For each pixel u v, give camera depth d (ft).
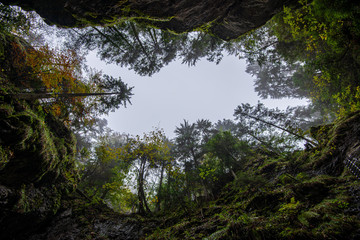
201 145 71.51
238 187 42.83
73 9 17.49
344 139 29.35
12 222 24.50
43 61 34.06
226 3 26.12
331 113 56.70
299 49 44.37
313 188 21.56
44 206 29.89
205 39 47.98
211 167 58.54
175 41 47.85
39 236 28.60
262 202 24.62
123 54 48.62
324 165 30.81
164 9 20.84
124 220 36.70
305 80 60.75
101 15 18.89
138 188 48.16
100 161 60.80
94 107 49.70
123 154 51.37
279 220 17.52
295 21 27.63
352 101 34.32
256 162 57.31
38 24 37.63
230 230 18.07
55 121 38.55
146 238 29.76
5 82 28.35
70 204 37.93
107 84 49.60
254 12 27.32
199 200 50.21
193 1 22.16
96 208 40.88
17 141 21.27
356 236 11.63
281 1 25.70
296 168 38.93
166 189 56.34
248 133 77.46
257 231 16.37
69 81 39.19
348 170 23.20
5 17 29.32
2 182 23.08
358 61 30.07
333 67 27.81
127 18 20.68
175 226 29.60
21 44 34.40
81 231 31.27
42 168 28.02
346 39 19.85
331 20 18.76
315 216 15.51
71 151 40.73
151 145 51.16
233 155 65.87
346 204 15.56
